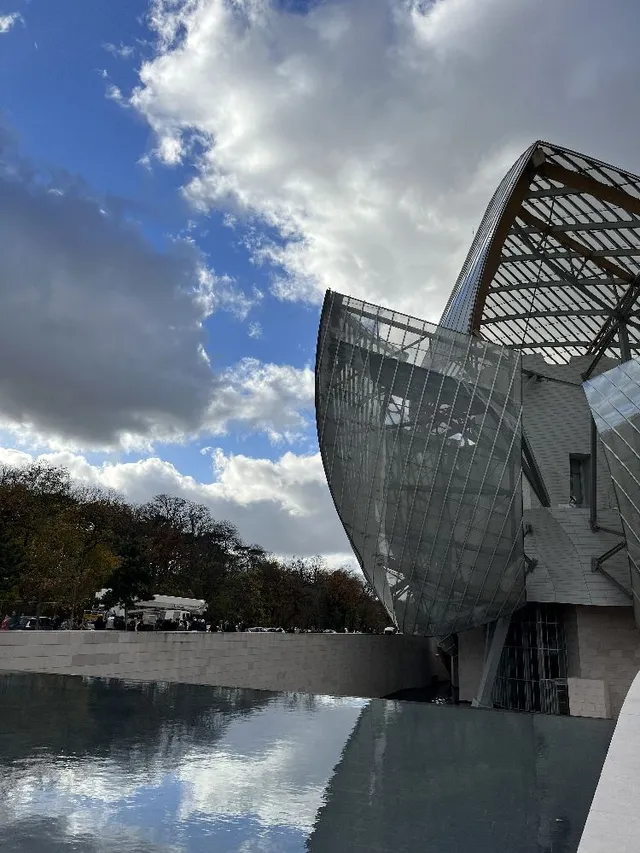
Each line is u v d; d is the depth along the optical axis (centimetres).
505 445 3036
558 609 3506
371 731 904
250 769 686
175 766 692
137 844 472
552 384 4225
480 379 3055
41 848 459
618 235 3772
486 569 3150
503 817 543
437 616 3294
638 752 457
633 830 329
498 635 3375
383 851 466
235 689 1291
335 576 8244
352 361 3136
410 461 3098
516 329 5094
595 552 3434
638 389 2611
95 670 2122
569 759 752
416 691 5334
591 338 4947
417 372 3081
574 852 464
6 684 1328
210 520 9388
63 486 5331
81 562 4444
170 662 2472
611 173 3353
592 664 3284
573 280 4231
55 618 4153
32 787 606
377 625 8894
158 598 4744
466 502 3067
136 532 6581
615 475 2681
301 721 970
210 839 486
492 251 3975
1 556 3472
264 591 6688
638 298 4103
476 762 736
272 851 464
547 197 3666
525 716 1023
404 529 3158
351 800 584
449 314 4969
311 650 3606
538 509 3647
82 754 732
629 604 3259
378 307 3131
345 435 3186
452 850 468
